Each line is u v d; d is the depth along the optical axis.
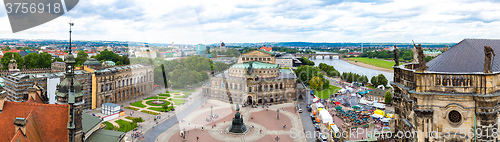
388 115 122.06
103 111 132.38
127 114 132.88
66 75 42.53
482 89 38.47
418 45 40.78
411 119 45.53
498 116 39.84
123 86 161.25
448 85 40.09
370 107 151.00
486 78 38.06
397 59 53.75
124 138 57.88
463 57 42.53
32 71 180.88
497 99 39.44
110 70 152.38
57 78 122.19
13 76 120.50
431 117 41.34
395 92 53.97
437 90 40.69
